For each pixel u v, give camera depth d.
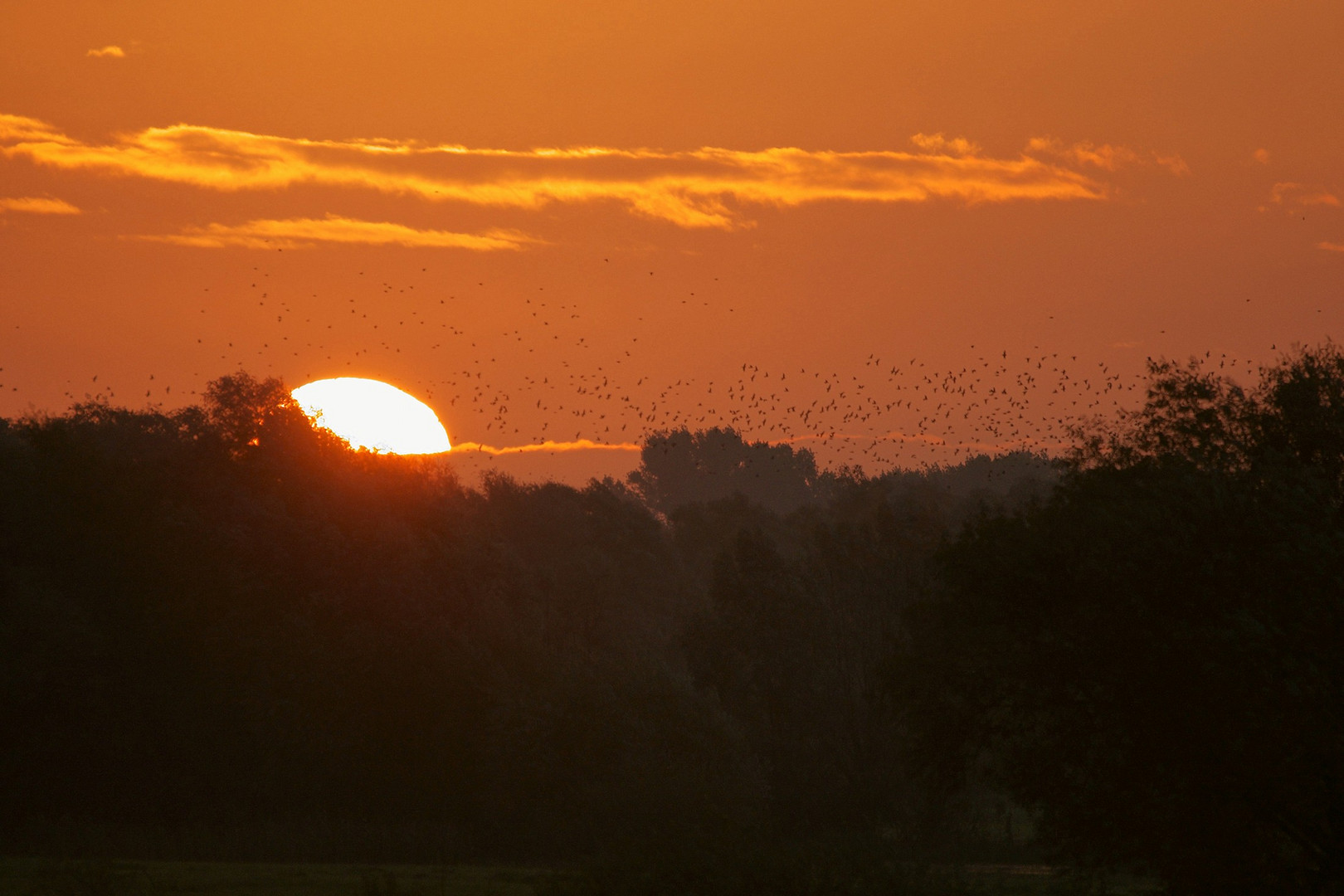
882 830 66.00
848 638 72.44
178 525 68.25
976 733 32.03
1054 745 29.50
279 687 66.50
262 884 46.50
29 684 60.94
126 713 64.94
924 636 33.41
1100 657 27.30
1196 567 25.81
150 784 64.94
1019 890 44.34
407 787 67.62
